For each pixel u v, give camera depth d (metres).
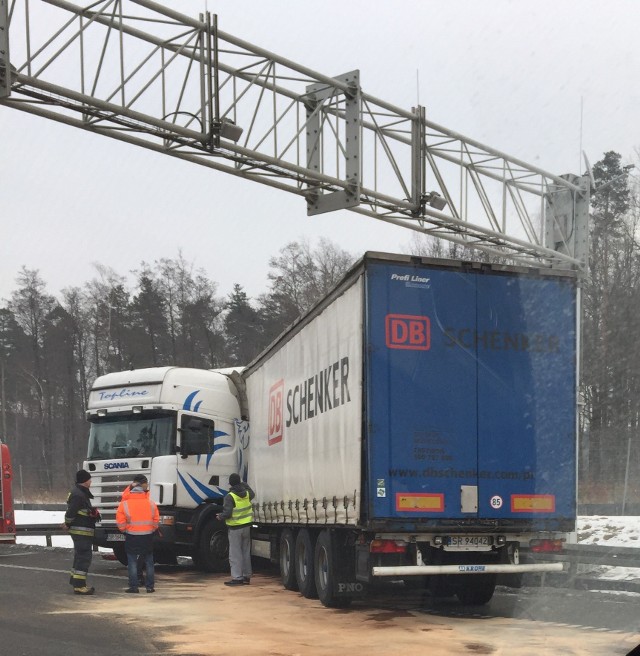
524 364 10.48
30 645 8.76
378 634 9.23
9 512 21.08
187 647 8.60
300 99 15.51
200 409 17.59
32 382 69.19
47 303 70.94
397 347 10.35
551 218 18.47
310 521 12.24
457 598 11.65
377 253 10.38
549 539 10.52
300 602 12.20
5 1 11.66
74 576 13.33
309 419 12.52
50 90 12.13
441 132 17.16
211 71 13.45
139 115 12.84
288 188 15.25
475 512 10.30
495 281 10.62
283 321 59.44
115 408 17.91
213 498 17.45
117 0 12.67
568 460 10.09
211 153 13.80
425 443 10.29
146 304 66.25
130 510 13.65
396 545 10.22
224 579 16.12
